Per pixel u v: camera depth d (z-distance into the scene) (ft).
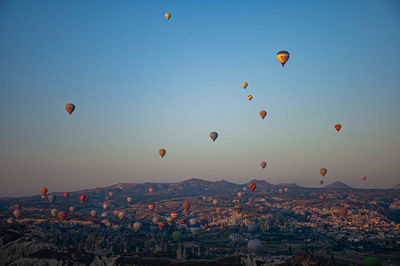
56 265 467.11
